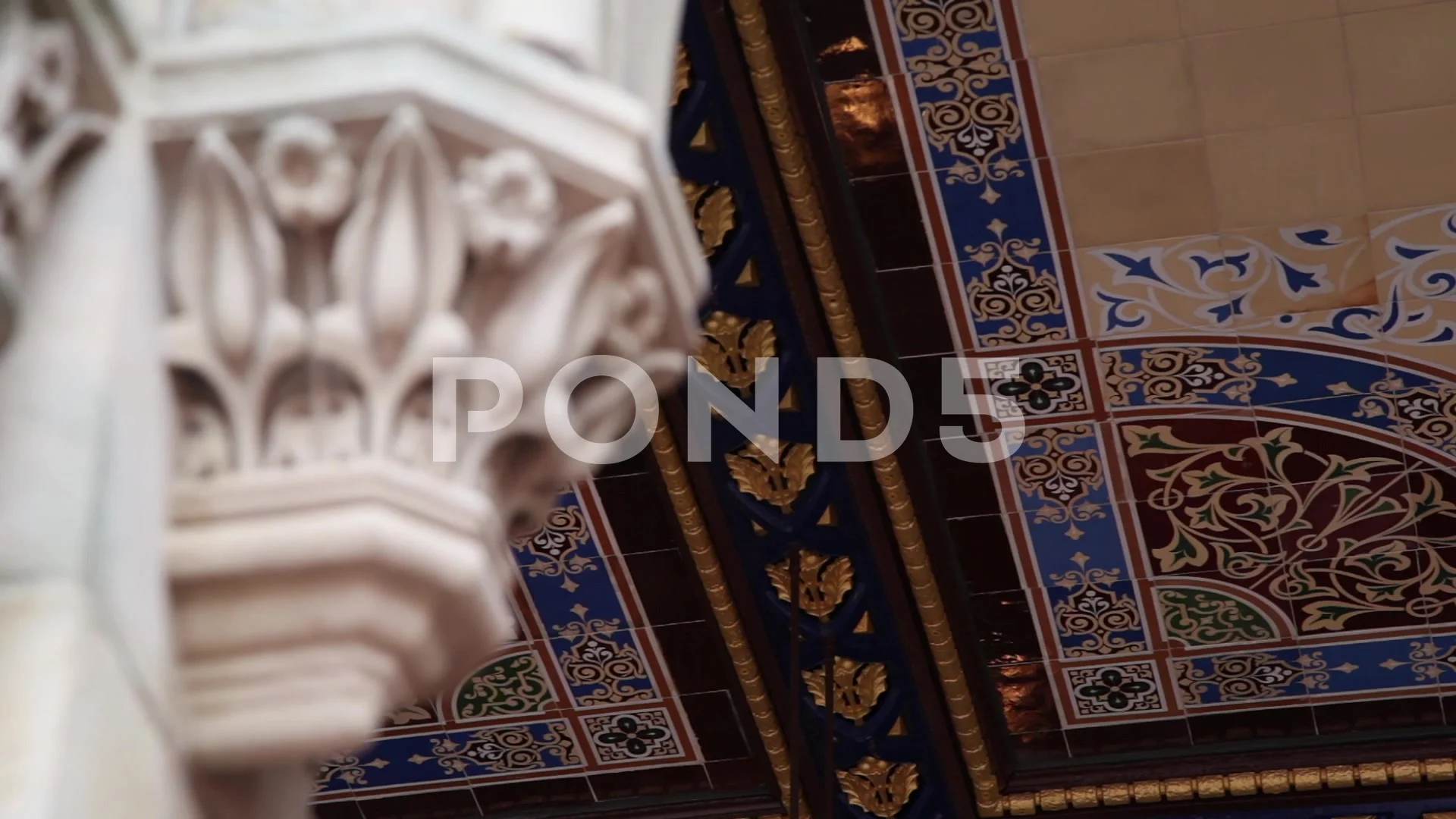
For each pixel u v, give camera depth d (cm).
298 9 181
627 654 689
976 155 538
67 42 158
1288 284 564
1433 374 585
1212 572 654
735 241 564
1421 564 642
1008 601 670
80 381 148
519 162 174
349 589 160
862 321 584
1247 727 699
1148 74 515
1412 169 532
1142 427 611
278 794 182
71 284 154
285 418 167
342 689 160
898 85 524
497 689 704
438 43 174
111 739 141
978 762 704
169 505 161
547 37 184
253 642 160
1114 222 551
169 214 168
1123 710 697
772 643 680
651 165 187
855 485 627
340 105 169
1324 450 613
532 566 665
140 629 150
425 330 169
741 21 507
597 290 184
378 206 170
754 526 646
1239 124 525
